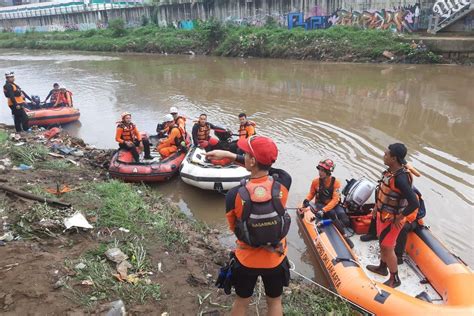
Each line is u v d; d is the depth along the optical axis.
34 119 11.77
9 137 9.46
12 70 24.41
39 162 7.92
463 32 22.72
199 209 7.37
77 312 3.45
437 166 8.55
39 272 3.90
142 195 7.24
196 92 16.38
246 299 2.96
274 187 2.69
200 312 3.77
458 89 15.30
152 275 4.32
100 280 3.97
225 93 15.98
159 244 5.05
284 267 2.84
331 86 16.58
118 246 4.75
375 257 5.42
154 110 13.87
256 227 2.62
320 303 4.45
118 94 16.47
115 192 6.60
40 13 48.66
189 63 25.42
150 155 9.30
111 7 41.44
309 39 25.44
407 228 5.12
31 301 3.52
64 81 19.94
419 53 21.50
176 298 3.96
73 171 7.77
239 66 23.20
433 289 4.78
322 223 5.76
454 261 4.70
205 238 5.92
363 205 5.93
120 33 38.19
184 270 4.51
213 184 7.59
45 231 4.77
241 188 2.69
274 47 26.33
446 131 10.74
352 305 4.41
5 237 4.52
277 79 18.58
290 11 28.73
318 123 11.73
